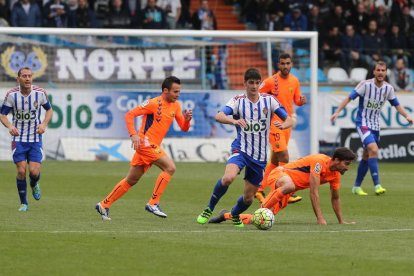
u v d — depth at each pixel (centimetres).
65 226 2934
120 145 5834
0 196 3891
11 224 2975
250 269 2202
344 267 2230
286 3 6931
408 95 6206
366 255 2398
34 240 2609
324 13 6900
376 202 3844
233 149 2972
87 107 5812
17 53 5781
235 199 3900
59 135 5775
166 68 5972
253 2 7131
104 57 5897
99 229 2867
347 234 2778
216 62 6025
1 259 2317
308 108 5972
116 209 3478
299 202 3819
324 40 6794
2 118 3384
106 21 6581
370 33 6869
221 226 2970
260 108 2928
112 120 5834
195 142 5891
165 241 2612
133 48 5928
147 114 3206
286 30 6781
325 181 3006
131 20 6606
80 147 5784
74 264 2258
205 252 2428
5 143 5700
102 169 5247
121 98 5853
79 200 3772
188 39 5988
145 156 3173
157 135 3195
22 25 6366
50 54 5822
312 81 5681
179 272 2166
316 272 2167
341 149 2933
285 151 3909
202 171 5219
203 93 5941
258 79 2917
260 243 2583
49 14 6444
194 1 7381
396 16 7038
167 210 3466
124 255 2378
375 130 4219
